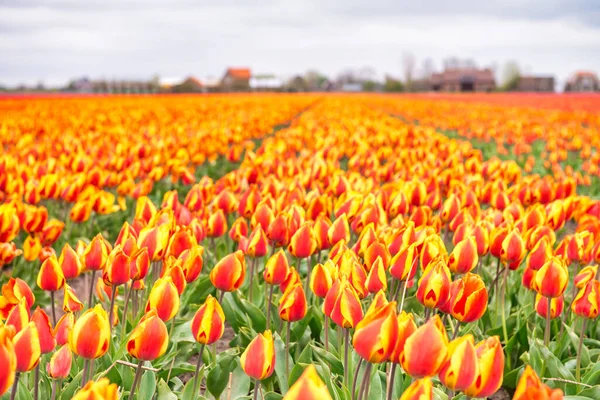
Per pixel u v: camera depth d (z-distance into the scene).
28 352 1.29
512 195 2.60
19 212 2.15
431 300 1.47
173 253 1.76
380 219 1.98
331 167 3.26
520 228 2.06
